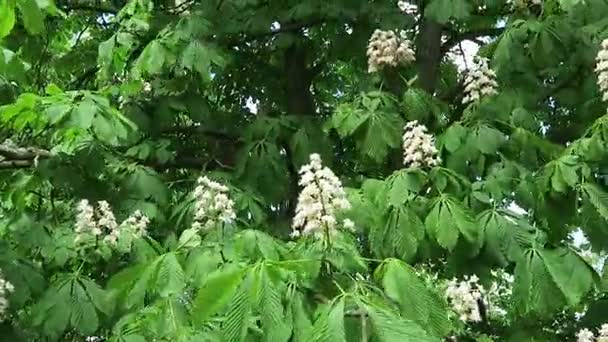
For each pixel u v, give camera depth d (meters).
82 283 4.82
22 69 5.64
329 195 3.40
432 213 4.66
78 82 7.86
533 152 5.56
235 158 6.70
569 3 5.93
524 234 4.76
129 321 4.21
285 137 6.49
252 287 2.82
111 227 5.17
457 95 7.05
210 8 6.79
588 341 5.05
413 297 3.08
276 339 2.77
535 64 5.98
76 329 4.70
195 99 6.61
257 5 6.90
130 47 6.57
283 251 3.67
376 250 4.73
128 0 7.52
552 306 4.59
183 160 7.07
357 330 2.84
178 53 6.19
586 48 6.12
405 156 5.07
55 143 5.96
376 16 6.60
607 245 4.99
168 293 3.46
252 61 7.70
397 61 6.04
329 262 3.24
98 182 5.76
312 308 3.04
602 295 5.75
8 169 5.82
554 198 5.11
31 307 4.91
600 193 4.95
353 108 5.77
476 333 5.99
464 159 5.46
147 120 6.47
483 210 4.98
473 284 5.36
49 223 5.54
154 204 5.93
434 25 7.22
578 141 5.21
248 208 5.91
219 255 3.62
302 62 7.61
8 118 5.29
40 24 3.81
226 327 2.79
